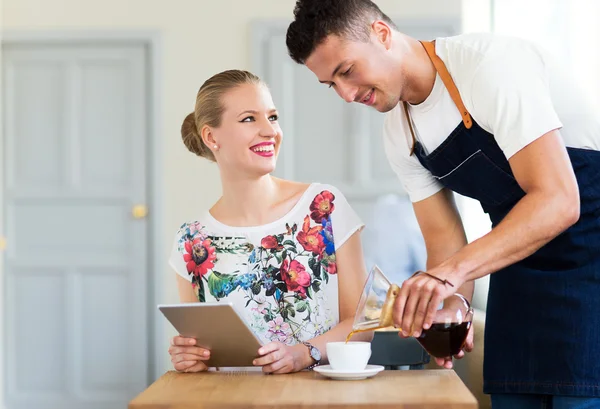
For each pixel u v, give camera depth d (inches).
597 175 82.4
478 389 122.2
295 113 221.3
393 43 83.0
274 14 221.8
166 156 222.4
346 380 75.0
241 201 99.6
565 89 83.0
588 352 81.0
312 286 96.8
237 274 97.7
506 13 204.4
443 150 87.3
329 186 101.1
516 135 76.7
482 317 135.6
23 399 225.0
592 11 195.0
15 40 223.3
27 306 225.9
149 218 224.1
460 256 73.5
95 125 225.8
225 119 97.2
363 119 220.1
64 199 225.8
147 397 68.0
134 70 224.8
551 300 83.2
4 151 227.3
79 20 223.5
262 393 69.0
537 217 73.7
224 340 80.7
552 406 84.2
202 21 222.4
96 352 224.5
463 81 82.1
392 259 217.6
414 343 101.9
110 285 224.8
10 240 226.5
